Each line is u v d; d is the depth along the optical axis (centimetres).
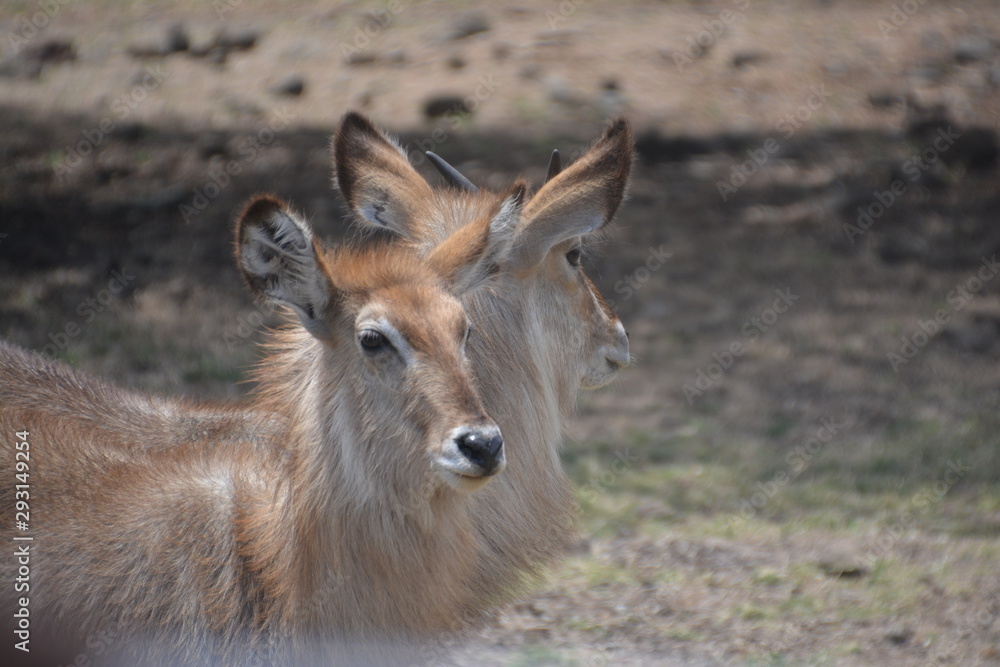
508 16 4166
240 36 3891
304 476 789
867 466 1625
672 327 2156
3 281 2125
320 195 2623
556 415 1029
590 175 959
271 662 791
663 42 3925
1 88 3400
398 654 797
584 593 1281
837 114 3422
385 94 3478
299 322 838
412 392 754
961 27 4088
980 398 1855
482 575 920
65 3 4269
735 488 1560
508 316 966
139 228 2450
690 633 1191
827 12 4234
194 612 800
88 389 990
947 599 1251
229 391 1722
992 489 1545
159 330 1950
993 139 3147
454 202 1005
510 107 3384
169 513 823
